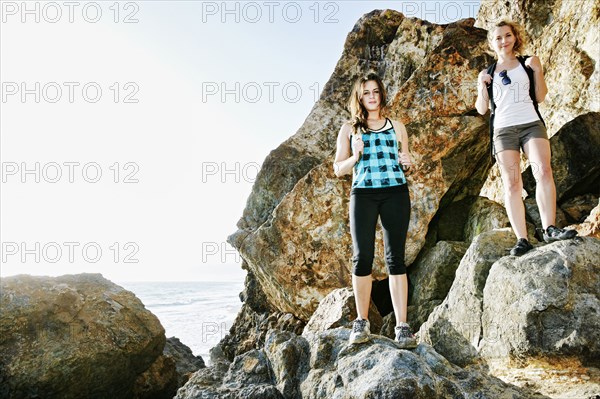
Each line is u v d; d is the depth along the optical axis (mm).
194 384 3895
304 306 7629
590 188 7082
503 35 4742
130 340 6441
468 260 4785
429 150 7574
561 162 6969
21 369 5645
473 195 8297
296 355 3822
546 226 4316
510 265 4121
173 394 7492
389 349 3332
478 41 7816
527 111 4523
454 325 4613
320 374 3531
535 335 3727
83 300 6496
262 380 3842
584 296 3701
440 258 6820
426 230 7328
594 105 6965
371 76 3965
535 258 4000
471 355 4289
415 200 7430
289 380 3664
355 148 3725
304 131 9820
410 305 6914
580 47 7336
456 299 4727
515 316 3873
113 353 6203
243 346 9273
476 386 3311
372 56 9828
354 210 3770
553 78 7848
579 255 3889
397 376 3000
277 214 7941
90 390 6152
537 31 9039
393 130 3924
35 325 5977
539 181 4410
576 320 3625
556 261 3879
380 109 4047
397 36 9461
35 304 6051
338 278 7480
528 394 3289
